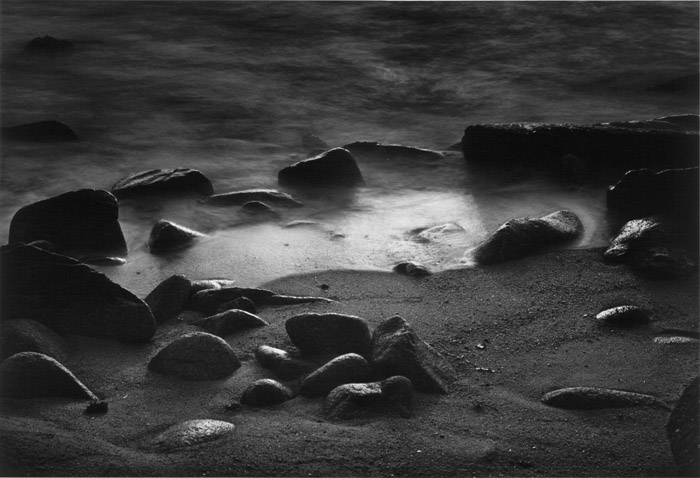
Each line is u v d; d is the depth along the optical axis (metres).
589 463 5.23
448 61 14.75
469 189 9.96
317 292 7.45
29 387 5.82
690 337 6.70
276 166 10.70
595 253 8.13
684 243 8.08
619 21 16.75
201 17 16.91
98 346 6.53
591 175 9.99
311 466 5.11
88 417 5.61
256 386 5.80
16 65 14.33
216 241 8.59
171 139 11.53
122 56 14.80
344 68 14.34
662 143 10.05
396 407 5.66
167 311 7.02
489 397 5.89
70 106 12.65
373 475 5.07
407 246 8.45
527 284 7.55
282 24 16.48
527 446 5.37
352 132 12.00
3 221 9.16
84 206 8.41
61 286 6.68
